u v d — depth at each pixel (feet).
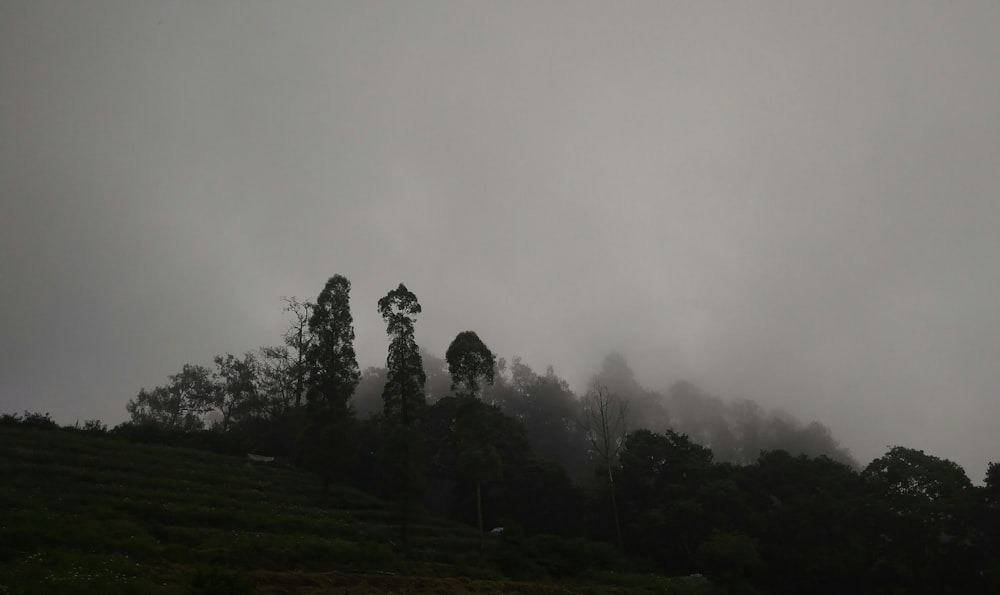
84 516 88.43
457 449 183.62
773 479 165.89
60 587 58.29
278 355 214.07
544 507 168.55
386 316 145.48
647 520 154.40
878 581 134.92
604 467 173.47
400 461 124.98
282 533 104.94
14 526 75.56
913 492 143.02
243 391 245.45
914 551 134.51
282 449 189.88
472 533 138.72
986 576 124.26
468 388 139.54
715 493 155.74
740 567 130.21
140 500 107.04
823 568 136.67
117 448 143.54
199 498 115.03
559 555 125.18
